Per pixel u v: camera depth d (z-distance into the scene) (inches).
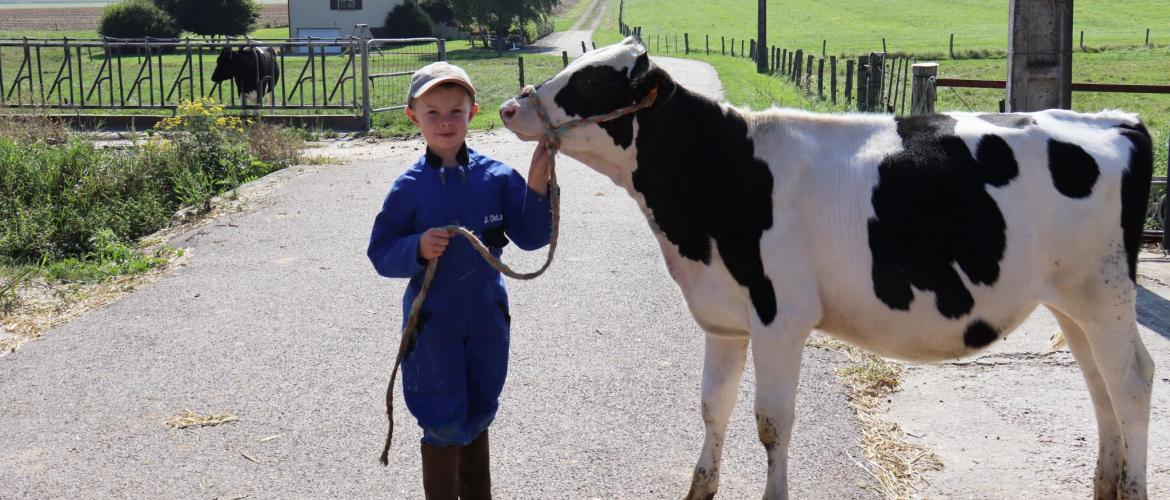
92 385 225.9
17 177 432.1
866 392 214.2
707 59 1705.2
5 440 195.9
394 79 1112.2
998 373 222.8
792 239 143.6
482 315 141.6
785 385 145.0
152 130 633.0
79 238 372.8
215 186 474.6
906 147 145.0
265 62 902.4
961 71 1302.9
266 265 331.6
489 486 151.9
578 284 303.0
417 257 133.9
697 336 255.0
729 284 148.2
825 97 911.0
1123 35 1871.3
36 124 609.3
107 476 180.1
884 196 142.3
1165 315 260.5
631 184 148.2
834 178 143.8
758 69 1360.7
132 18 2124.8
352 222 392.5
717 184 144.9
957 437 191.6
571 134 141.1
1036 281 146.9
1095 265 148.4
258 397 217.3
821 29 2578.7
